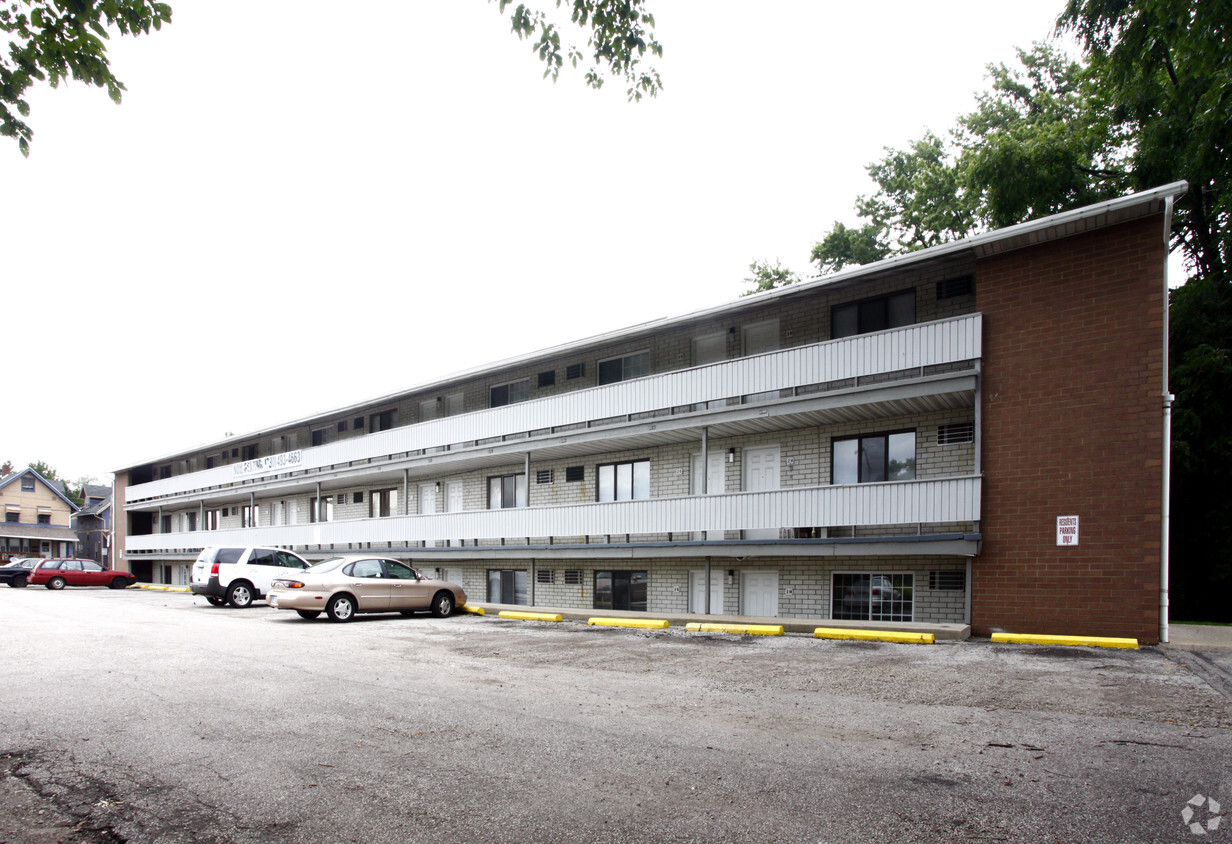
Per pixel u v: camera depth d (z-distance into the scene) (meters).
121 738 6.10
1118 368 13.04
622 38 8.00
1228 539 18.09
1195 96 17.62
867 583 17.03
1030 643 12.77
